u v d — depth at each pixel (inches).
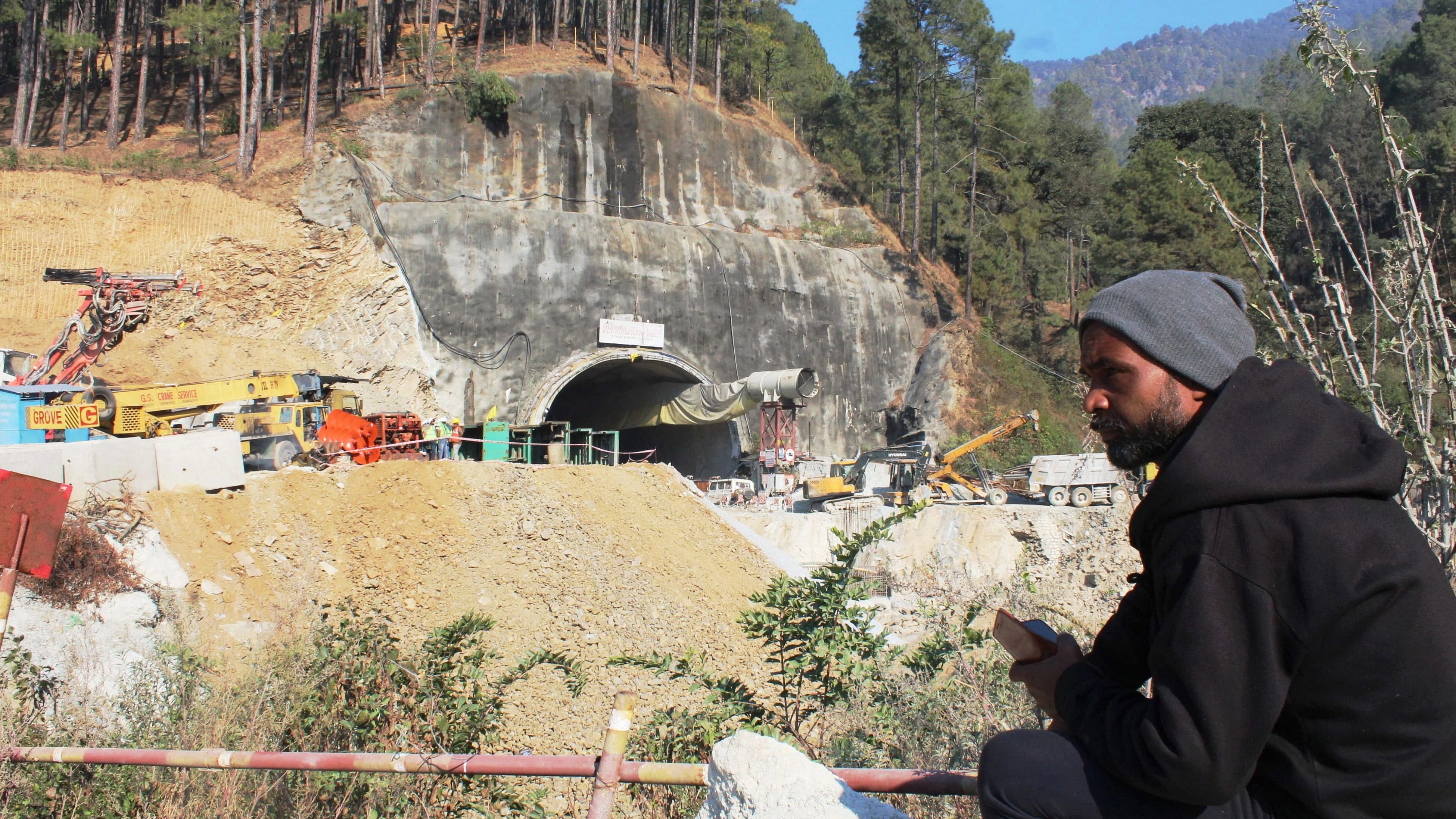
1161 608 80.3
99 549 573.3
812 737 230.4
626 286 1856.5
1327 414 76.2
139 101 1809.8
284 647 288.5
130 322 1255.5
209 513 720.3
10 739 225.1
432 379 1665.8
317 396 1144.2
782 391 1684.3
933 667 228.1
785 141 2292.1
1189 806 77.2
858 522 1457.9
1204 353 80.7
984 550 1391.5
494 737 289.7
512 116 1913.1
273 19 1895.9
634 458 2396.7
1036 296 2411.4
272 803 218.1
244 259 1553.9
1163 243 1892.2
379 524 810.8
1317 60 169.2
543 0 2420.0
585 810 390.0
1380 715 67.7
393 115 1825.8
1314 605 68.5
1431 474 154.7
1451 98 2090.3
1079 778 80.7
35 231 1457.9
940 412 2027.6
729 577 1008.2
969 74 2347.4
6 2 1790.1
